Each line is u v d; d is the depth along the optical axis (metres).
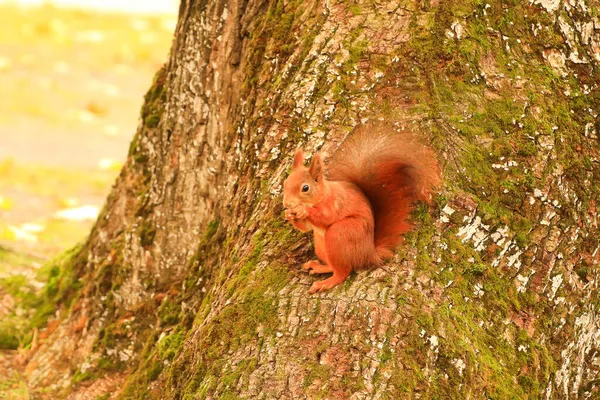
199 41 9.02
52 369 9.86
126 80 26.36
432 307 6.68
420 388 6.41
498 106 7.44
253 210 7.76
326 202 6.65
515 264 7.24
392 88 7.46
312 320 6.69
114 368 9.24
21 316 10.98
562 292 7.39
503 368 6.89
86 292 10.07
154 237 9.38
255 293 7.01
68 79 25.67
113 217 10.13
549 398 7.19
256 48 8.36
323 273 7.01
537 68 7.67
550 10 7.81
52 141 20.92
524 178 7.27
